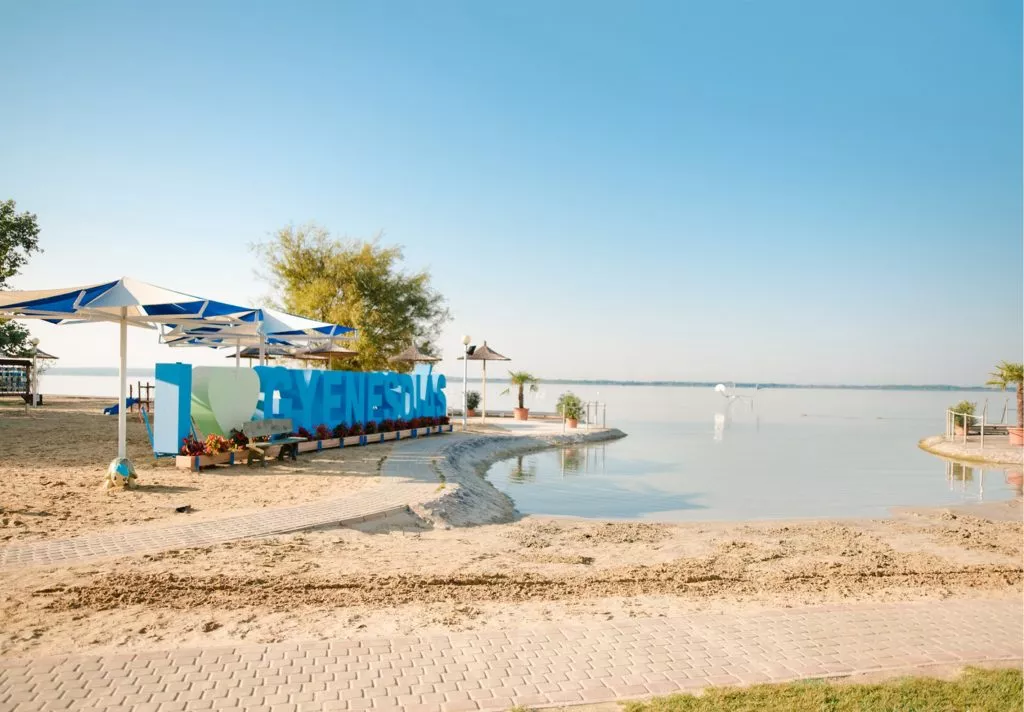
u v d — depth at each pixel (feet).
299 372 58.34
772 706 15.31
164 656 17.26
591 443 91.91
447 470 50.34
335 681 16.24
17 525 29.35
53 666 16.44
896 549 33.96
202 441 48.91
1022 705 15.47
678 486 57.00
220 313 45.78
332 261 118.42
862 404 274.57
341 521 32.73
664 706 15.24
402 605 22.03
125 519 31.35
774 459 77.41
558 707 15.34
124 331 40.40
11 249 114.93
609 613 21.97
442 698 15.57
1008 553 33.42
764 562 30.32
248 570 24.67
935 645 19.62
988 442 91.35
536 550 31.58
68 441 57.21
